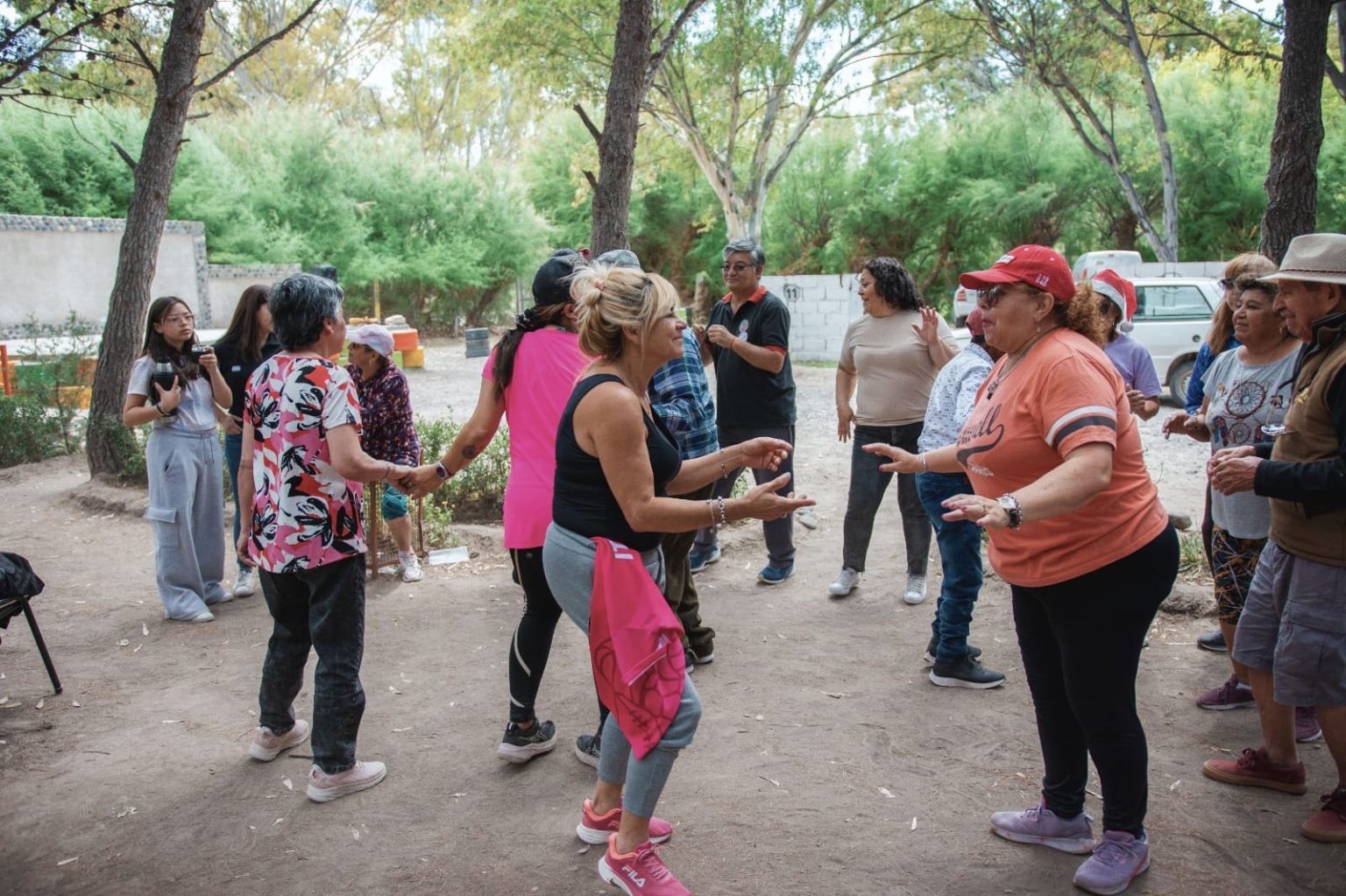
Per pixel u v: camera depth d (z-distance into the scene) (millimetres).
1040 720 3150
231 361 5777
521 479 3604
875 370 5512
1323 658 3016
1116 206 26375
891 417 5508
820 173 27750
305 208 31047
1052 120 25969
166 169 9109
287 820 3445
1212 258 25766
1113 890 2883
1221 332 4270
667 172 33250
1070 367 2678
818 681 4617
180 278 25688
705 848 3205
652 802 2816
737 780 3662
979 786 3594
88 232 23828
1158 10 18531
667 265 36031
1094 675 2832
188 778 3762
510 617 5539
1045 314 2803
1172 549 2807
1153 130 24812
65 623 5590
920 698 4402
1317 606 3014
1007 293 2811
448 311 34062
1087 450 2568
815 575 6320
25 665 4961
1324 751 3781
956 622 4445
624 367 2867
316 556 3482
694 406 4488
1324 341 3018
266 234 29422
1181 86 25625
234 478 5980
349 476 3420
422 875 3094
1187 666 4613
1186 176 25266
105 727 4230
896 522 7648
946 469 3299
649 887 2816
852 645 5098
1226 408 3854
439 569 6406
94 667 4922
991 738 3980
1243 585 3895
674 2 19109
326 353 3641
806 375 19391
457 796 3590
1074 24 20328
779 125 27734
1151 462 10273
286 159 31344
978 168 26531
